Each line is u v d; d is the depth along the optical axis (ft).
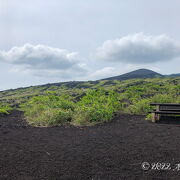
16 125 24.20
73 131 20.44
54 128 22.13
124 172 10.71
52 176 10.36
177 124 22.33
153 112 23.63
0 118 29.55
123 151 13.84
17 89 117.80
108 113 25.70
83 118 24.25
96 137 17.78
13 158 12.85
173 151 13.61
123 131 19.80
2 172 10.88
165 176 10.21
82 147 14.94
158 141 15.97
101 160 12.33
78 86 103.86
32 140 17.20
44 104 35.70
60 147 15.05
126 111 30.94
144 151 13.74
